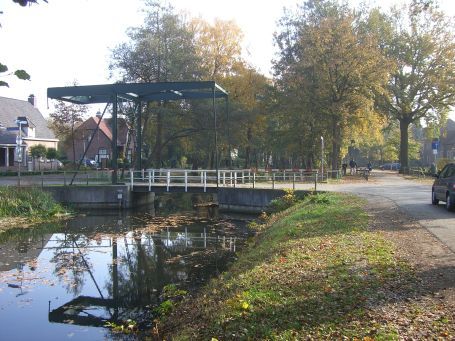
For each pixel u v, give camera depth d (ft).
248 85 151.74
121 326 27.45
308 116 132.46
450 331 17.01
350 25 126.31
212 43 144.36
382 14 156.76
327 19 125.29
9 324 28.78
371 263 27.20
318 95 127.65
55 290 36.52
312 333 17.75
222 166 194.59
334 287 23.06
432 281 23.31
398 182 108.68
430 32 152.05
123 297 34.35
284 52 146.30
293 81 131.03
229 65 147.95
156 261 46.83
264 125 158.10
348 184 101.30
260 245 41.47
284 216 60.03
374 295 21.40
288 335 17.71
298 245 34.19
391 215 47.09
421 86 154.61
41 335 26.81
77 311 31.22
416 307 19.65
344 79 125.39
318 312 19.86
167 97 103.76
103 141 211.41
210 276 39.73
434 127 163.02
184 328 23.13
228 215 84.69
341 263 27.58
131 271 42.75
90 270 43.32
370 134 149.89
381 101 153.58
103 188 95.71
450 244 32.07
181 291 34.17
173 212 90.43
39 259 48.14
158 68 119.34
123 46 121.08
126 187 95.55
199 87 88.22
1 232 65.36
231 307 21.79
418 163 277.85
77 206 95.50
